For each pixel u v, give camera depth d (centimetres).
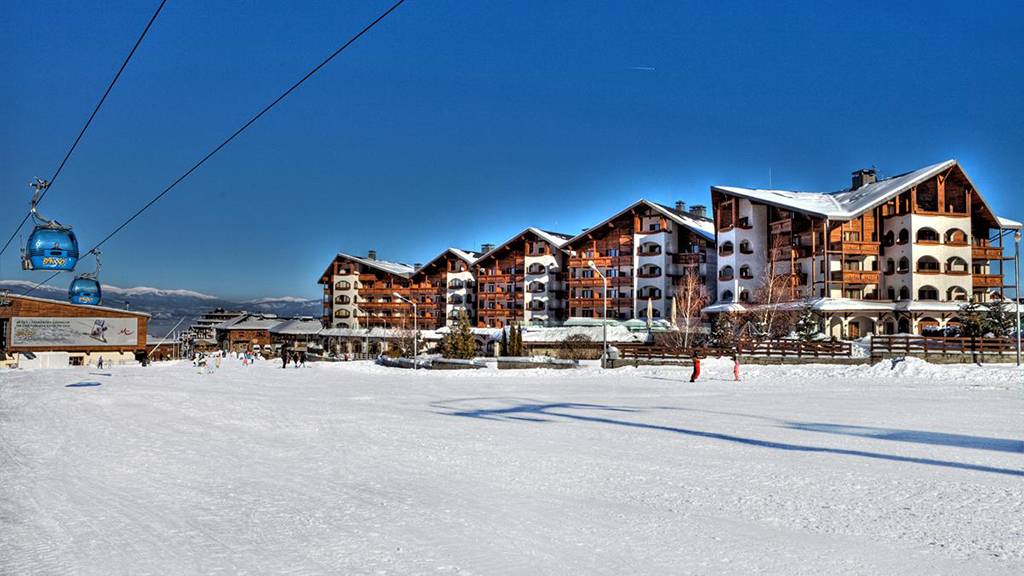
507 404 2406
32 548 745
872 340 4097
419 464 1233
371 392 3027
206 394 2945
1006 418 1866
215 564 686
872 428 1681
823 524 820
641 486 1035
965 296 5862
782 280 6031
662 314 7562
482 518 853
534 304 8788
